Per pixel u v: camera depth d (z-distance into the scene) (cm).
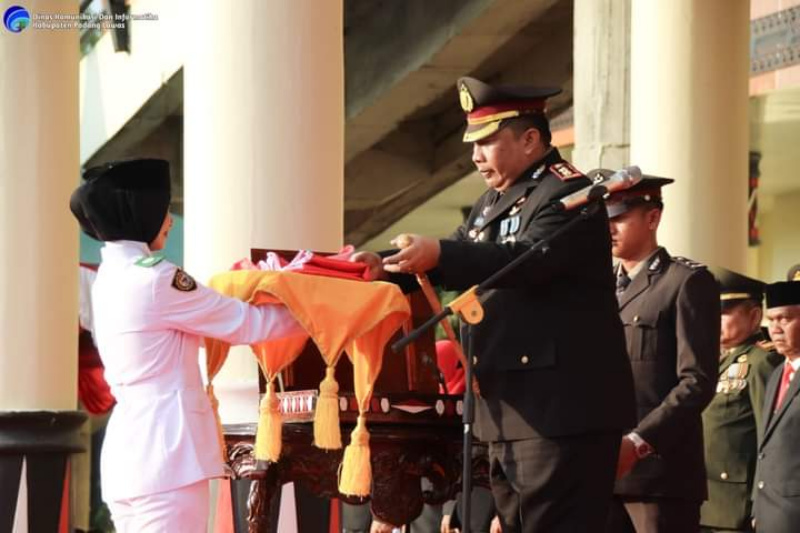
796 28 2083
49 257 1614
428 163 2817
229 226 1173
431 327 884
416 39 2331
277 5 1180
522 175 878
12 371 1600
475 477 963
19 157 1614
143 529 827
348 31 2470
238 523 1116
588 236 843
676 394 997
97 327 865
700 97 1402
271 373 902
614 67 1525
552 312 850
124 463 832
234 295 865
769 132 2319
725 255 1396
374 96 2467
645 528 1030
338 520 1203
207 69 1190
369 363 880
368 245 3259
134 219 863
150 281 839
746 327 1248
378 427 938
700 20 1405
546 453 839
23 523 1581
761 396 1200
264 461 955
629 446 983
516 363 848
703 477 1041
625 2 1523
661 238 1406
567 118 2525
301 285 859
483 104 878
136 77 2502
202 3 1198
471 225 914
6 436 1581
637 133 1427
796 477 1102
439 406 956
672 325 1038
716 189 1398
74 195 869
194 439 838
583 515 839
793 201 2562
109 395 2464
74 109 1650
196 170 1195
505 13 2138
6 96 1620
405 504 942
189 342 856
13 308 1603
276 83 1178
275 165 1173
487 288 823
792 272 1323
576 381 841
